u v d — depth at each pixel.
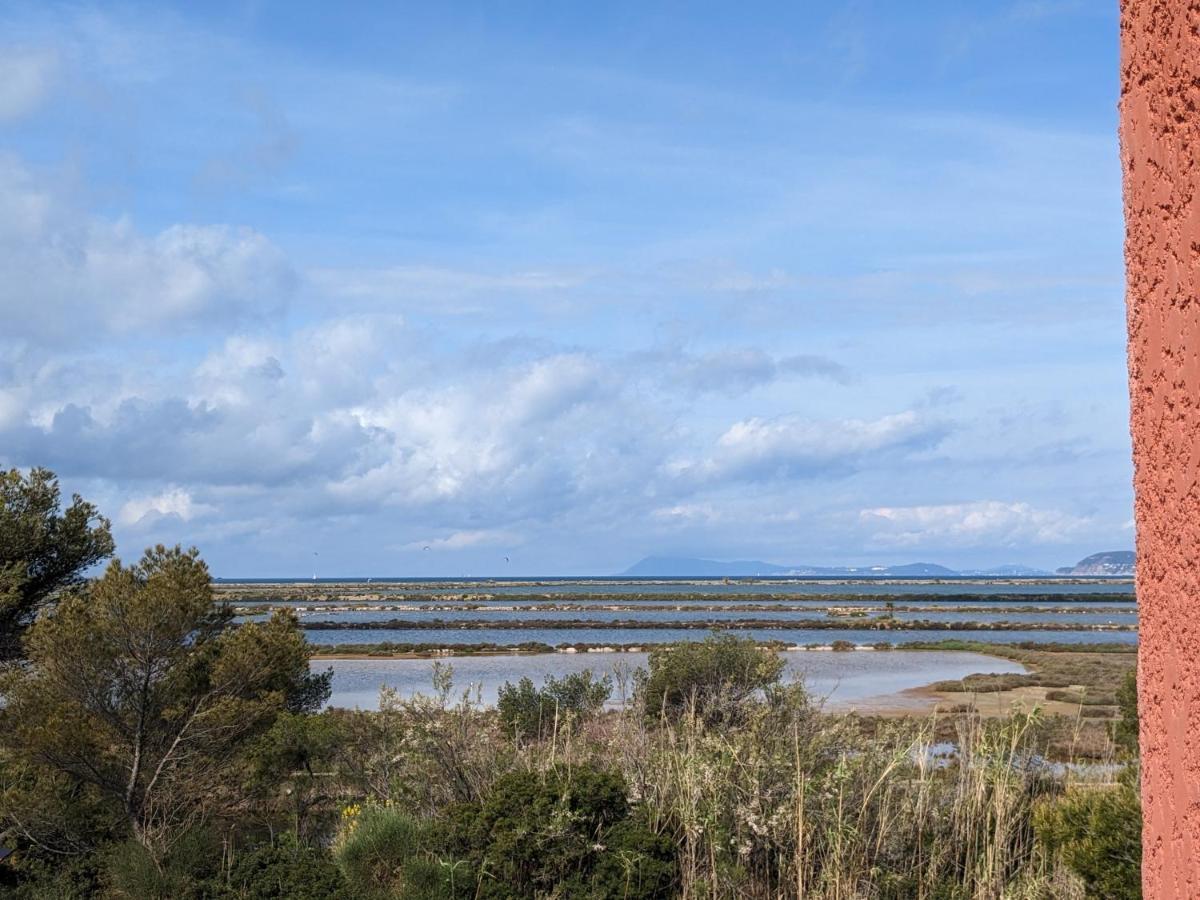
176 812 10.98
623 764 8.51
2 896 9.80
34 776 11.12
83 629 10.84
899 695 31.97
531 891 7.33
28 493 14.76
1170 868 1.37
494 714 10.58
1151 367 1.43
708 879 6.94
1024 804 7.42
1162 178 1.38
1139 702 1.51
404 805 9.06
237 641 11.82
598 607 113.25
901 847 6.90
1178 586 1.35
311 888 8.09
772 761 7.31
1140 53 1.46
